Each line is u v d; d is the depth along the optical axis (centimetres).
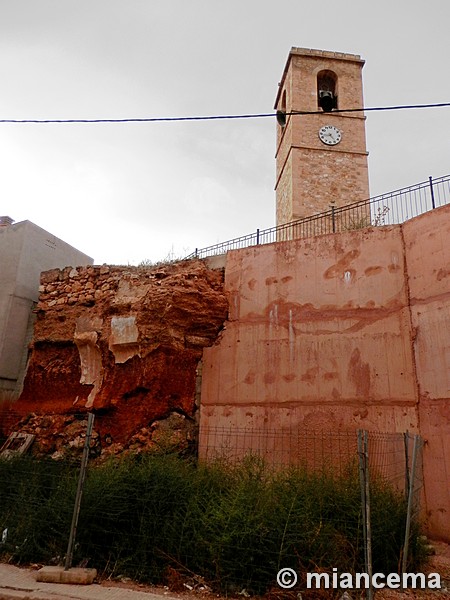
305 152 2294
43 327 1525
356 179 2278
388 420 1046
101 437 1266
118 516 673
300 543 598
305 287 1231
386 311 1123
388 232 1177
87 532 667
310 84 2466
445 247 1047
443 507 928
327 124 2373
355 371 1113
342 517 653
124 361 1319
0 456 1149
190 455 1191
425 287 1070
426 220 1106
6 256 1680
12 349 1563
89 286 1495
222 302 1306
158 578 607
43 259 1755
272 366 1202
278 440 1137
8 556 679
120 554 650
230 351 1263
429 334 1036
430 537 931
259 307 1272
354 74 2544
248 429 1175
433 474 959
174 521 658
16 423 1396
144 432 1202
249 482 709
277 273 1280
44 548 680
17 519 736
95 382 1369
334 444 1080
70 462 1012
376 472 859
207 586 584
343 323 1161
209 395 1247
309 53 2531
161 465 777
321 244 1248
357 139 2364
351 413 1089
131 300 1368
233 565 590
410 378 1048
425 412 1003
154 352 1266
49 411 1380
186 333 1295
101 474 771
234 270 1350
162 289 1288
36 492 808
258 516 608
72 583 590
